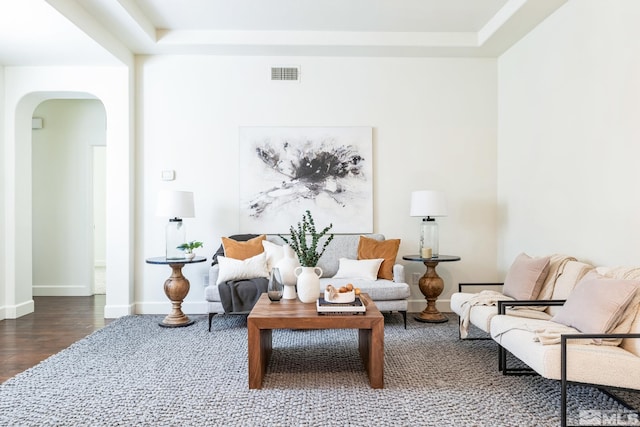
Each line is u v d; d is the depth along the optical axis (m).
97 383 2.76
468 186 4.94
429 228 4.62
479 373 2.95
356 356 3.31
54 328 4.20
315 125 4.89
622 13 2.96
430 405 2.45
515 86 4.53
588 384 2.13
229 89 4.87
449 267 4.94
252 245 4.41
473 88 4.95
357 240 4.70
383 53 4.80
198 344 3.61
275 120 4.89
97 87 4.62
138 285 4.81
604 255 3.16
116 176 4.65
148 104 4.83
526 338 2.44
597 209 3.23
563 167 3.68
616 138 3.03
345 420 2.27
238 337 3.83
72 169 6.02
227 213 4.86
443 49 4.70
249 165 4.86
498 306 2.99
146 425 2.21
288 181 4.87
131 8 3.84
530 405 2.45
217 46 4.59
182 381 2.80
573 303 2.57
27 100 4.69
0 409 2.39
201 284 4.83
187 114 4.84
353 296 2.94
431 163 4.94
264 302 3.19
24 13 3.31
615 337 2.14
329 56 4.89
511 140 4.63
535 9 3.73
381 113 4.92
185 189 4.84
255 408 2.40
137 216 4.81
